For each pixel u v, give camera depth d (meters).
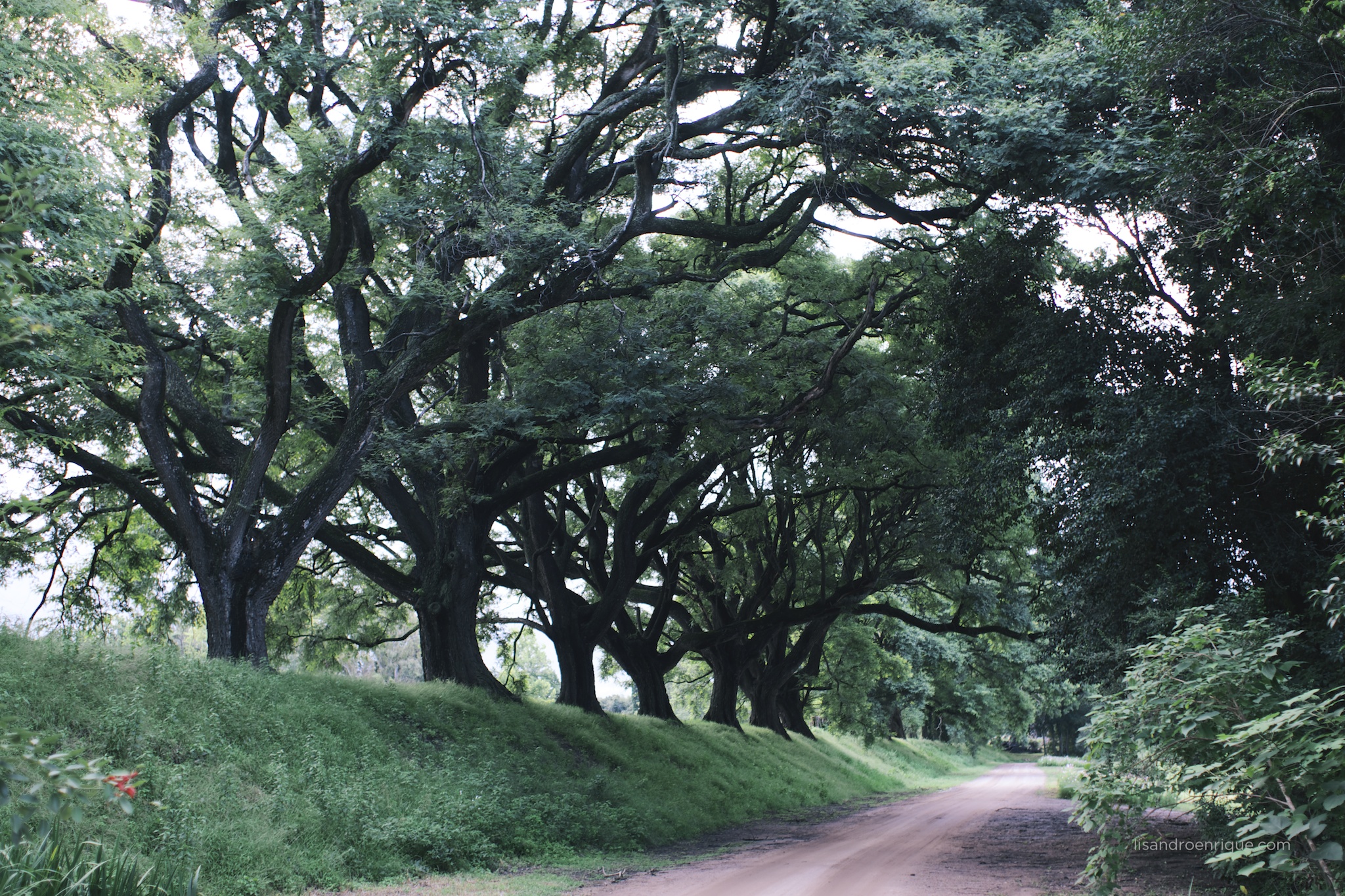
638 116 22.81
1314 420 7.64
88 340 12.66
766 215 25.17
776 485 26.34
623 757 22.12
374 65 15.91
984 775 57.59
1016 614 33.41
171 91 17.02
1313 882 6.82
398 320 21.33
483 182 16.45
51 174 9.88
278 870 9.52
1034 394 16.00
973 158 15.70
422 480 22.81
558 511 28.27
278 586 17.23
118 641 14.82
